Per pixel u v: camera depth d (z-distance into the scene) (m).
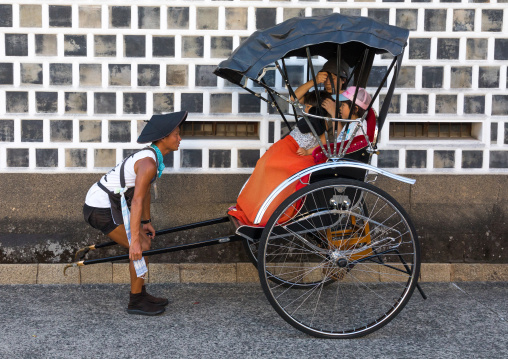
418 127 4.58
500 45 4.39
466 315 3.76
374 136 3.58
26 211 4.29
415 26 4.34
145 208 3.80
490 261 4.49
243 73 3.18
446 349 3.25
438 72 4.39
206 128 4.48
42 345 3.24
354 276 4.41
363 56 3.61
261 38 3.23
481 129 4.44
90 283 4.34
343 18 3.22
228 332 3.47
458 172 4.43
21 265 4.29
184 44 4.27
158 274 4.36
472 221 4.46
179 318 3.68
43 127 4.26
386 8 4.32
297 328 3.37
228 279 4.38
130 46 4.25
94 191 3.62
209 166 4.36
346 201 3.40
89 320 3.62
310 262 4.39
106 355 3.13
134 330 3.47
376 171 3.40
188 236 4.38
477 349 3.25
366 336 3.44
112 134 4.30
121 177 3.54
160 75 4.28
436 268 4.43
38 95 4.24
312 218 3.47
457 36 4.36
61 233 4.31
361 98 3.58
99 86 4.26
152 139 3.54
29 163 4.27
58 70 4.23
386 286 4.31
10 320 3.60
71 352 3.16
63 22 4.20
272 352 3.20
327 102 3.63
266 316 3.74
